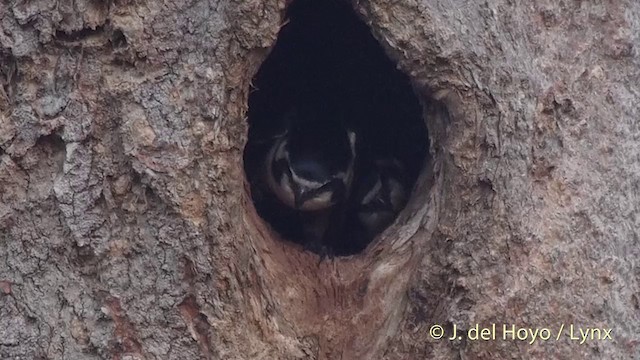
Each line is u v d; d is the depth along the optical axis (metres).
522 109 3.20
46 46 2.97
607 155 3.34
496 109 3.17
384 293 3.29
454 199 3.17
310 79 4.19
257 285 3.08
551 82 3.29
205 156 2.96
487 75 3.17
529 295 3.15
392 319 3.25
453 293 3.14
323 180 3.86
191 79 2.98
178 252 2.94
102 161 2.95
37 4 2.97
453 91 3.15
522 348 3.14
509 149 3.17
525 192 3.18
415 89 3.23
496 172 3.15
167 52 2.98
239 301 2.98
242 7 2.98
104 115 2.97
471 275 3.13
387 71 3.99
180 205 2.93
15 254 2.96
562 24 3.35
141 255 2.95
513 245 3.15
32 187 2.97
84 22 2.97
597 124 3.35
